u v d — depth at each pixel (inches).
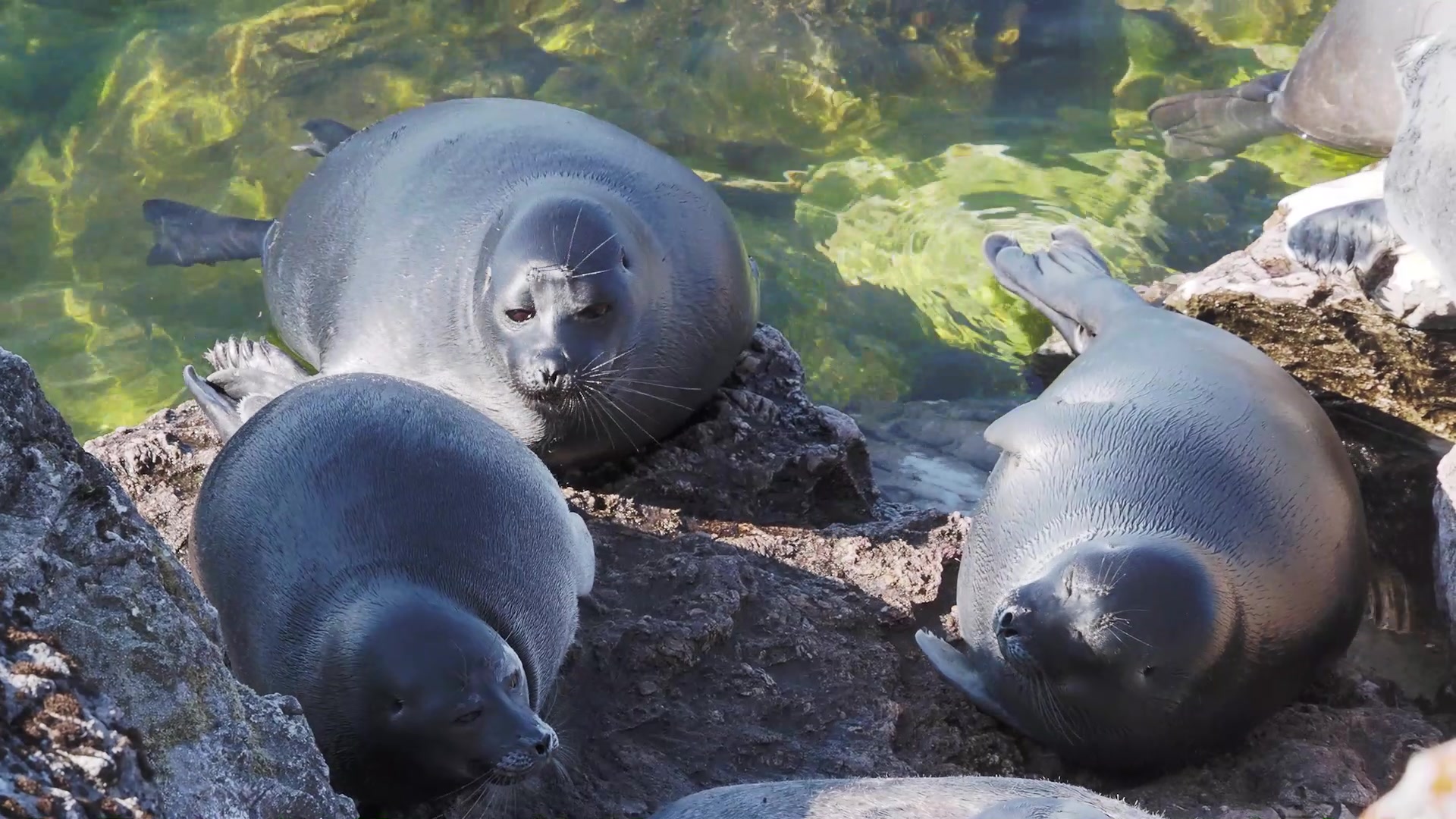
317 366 628.1
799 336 703.7
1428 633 580.4
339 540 413.4
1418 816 188.4
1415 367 637.3
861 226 758.5
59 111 808.9
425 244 561.9
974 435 665.6
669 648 474.6
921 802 376.5
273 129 797.2
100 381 663.8
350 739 387.2
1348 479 529.7
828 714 477.1
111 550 283.7
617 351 525.0
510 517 442.9
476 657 382.6
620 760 442.9
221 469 450.9
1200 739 474.3
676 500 565.6
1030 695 474.9
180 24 869.2
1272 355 669.9
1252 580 477.7
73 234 738.8
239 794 271.9
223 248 714.2
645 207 560.1
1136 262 725.9
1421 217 583.5
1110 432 518.9
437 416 460.4
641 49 856.3
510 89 822.5
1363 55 754.8
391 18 879.7
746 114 820.0
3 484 279.1
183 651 279.6
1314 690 522.9
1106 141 805.9
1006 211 760.3
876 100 833.5
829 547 544.1
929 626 529.3
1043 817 330.3
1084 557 457.1
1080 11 895.1
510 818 415.5
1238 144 798.5
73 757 249.1
